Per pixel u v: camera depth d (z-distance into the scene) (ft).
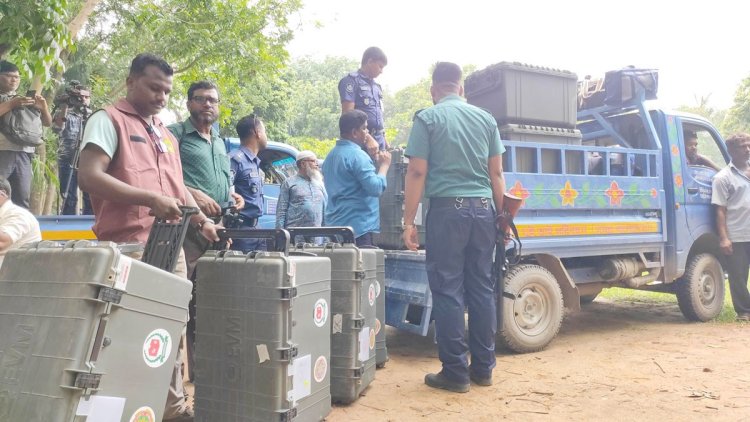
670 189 19.75
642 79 19.88
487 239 12.45
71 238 13.33
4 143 15.61
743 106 106.11
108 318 6.21
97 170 8.16
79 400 5.96
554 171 16.93
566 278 16.81
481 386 12.50
